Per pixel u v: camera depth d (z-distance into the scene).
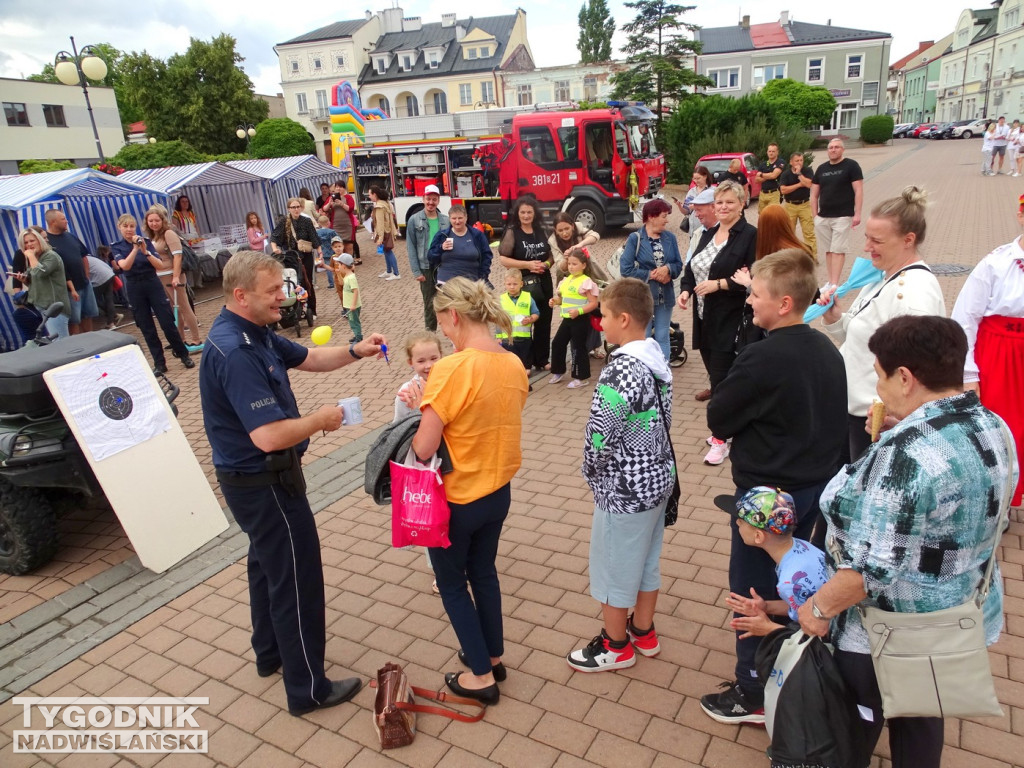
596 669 3.16
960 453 1.74
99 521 5.01
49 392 4.09
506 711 3.01
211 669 3.42
